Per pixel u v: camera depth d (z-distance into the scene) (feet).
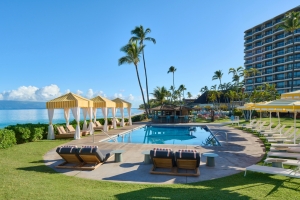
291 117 109.60
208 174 20.68
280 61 211.41
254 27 244.01
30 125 44.04
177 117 90.38
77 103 44.55
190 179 19.35
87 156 23.09
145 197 14.61
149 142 48.11
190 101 254.88
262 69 231.30
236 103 201.36
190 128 73.36
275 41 213.87
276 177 19.22
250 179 18.88
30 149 32.63
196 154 20.25
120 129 64.80
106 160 26.13
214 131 55.36
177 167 21.71
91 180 19.17
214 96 183.11
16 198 14.07
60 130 47.55
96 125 64.69
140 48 102.73
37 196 14.46
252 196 14.64
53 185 17.29
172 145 35.81
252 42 245.45
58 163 24.89
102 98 59.72
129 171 21.98
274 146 23.99
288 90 202.49
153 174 20.95
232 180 18.75
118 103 70.44
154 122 93.40
